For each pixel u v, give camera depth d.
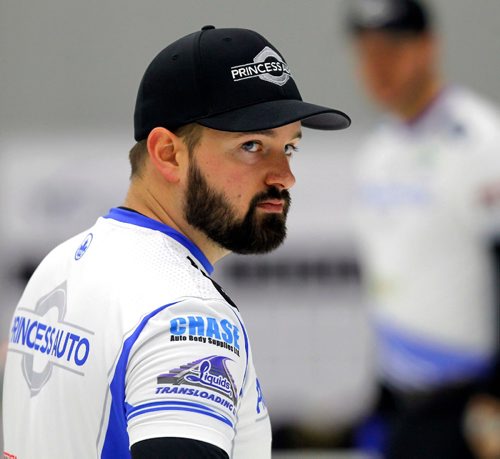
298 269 17.08
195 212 5.90
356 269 16.97
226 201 5.86
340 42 18.70
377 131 16.23
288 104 5.79
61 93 19.14
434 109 15.02
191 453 4.91
